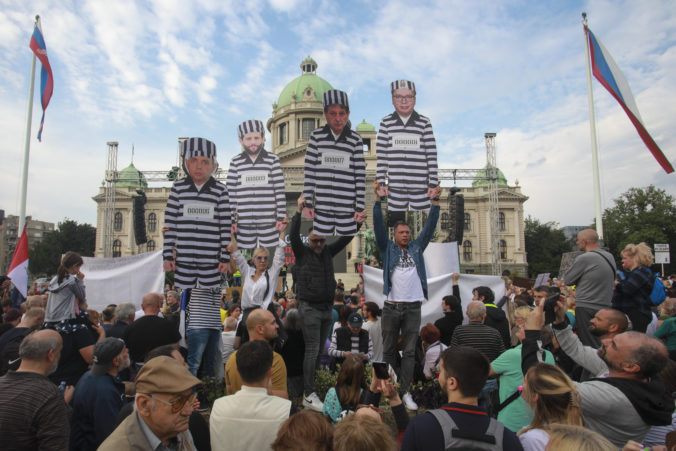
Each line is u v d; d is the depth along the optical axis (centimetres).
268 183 719
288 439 237
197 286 680
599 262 548
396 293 600
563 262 850
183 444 259
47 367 349
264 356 330
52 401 330
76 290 532
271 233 709
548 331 455
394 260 612
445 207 5031
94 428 381
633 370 309
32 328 545
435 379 607
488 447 244
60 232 6612
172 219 696
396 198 692
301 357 618
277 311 884
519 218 6406
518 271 6259
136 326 552
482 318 567
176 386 228
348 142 685
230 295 1264
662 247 1752
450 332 690
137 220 1672
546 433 267
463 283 930
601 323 397
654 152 984
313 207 666
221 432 312
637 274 535
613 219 5409
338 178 677
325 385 596
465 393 270
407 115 706
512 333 851
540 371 286
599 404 303
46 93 1286
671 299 609
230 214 715
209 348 675
